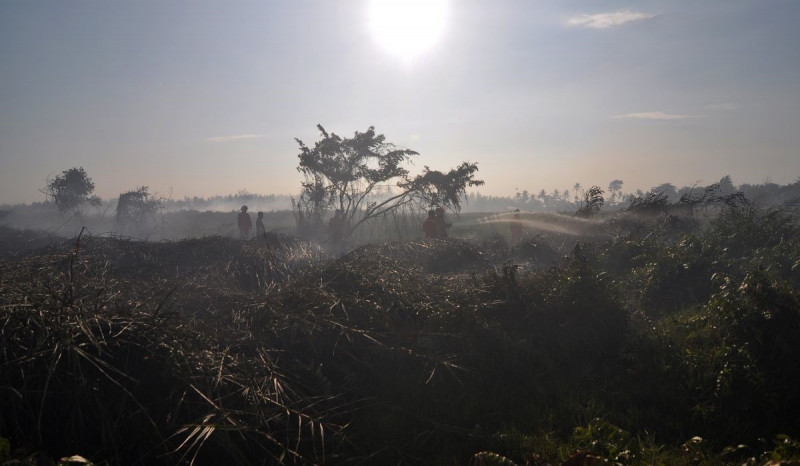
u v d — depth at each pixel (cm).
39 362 471
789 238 1140
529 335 678
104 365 486
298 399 521
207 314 724
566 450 443
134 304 660
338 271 813
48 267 885
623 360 641
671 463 426
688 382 565
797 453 408
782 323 609
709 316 690
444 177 2330
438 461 450
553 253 1468
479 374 601
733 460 447
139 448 436
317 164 2330
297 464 444
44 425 438
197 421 451
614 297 733
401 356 611
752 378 541
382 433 495
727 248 1049
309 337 614
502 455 455
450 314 691
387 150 2359
